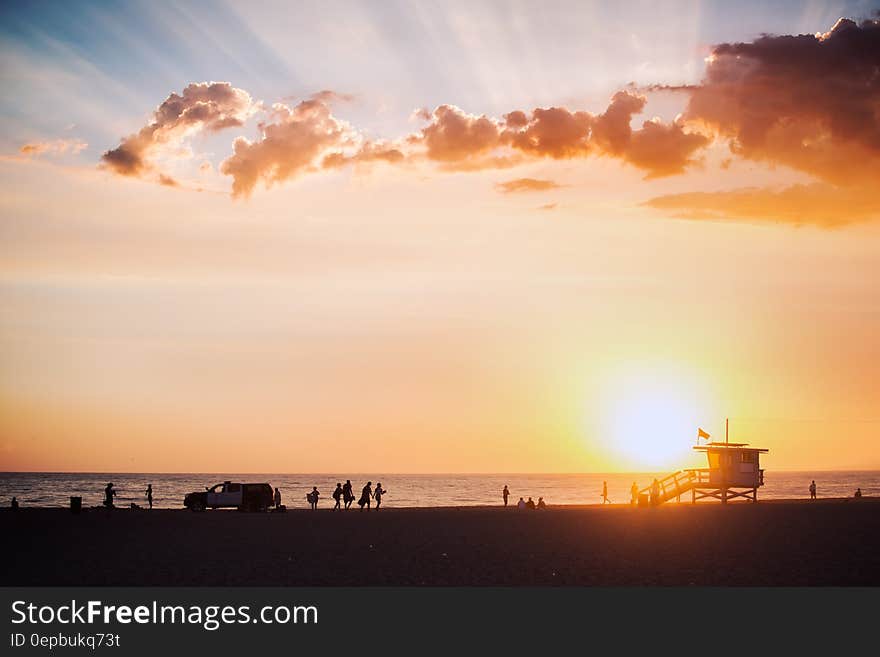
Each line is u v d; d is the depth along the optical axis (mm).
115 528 44812
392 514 60875
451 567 28250
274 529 44125
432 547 34469
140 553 32000
